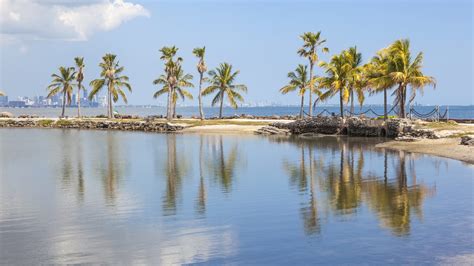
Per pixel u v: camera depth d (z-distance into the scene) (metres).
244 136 76.19
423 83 63.88
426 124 62.78
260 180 31.98
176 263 15.84
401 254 16.08
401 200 24.56
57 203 25.14
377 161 41.00
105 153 51.44
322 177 32.91
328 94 75.94
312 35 83.75
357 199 25.09
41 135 83.75
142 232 19.31
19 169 38.84
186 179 32.91
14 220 21.50
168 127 92.31
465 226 19.31
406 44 65.31
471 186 28.36
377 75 68.50
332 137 71.25
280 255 16.31
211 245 17.52
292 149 53.34
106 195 27.27
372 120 70.31
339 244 17.28
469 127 58.62
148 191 28.38
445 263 15.20
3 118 126.62
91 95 113.56
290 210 22.73
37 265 15.76
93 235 18.97
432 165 37.72
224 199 25.66
